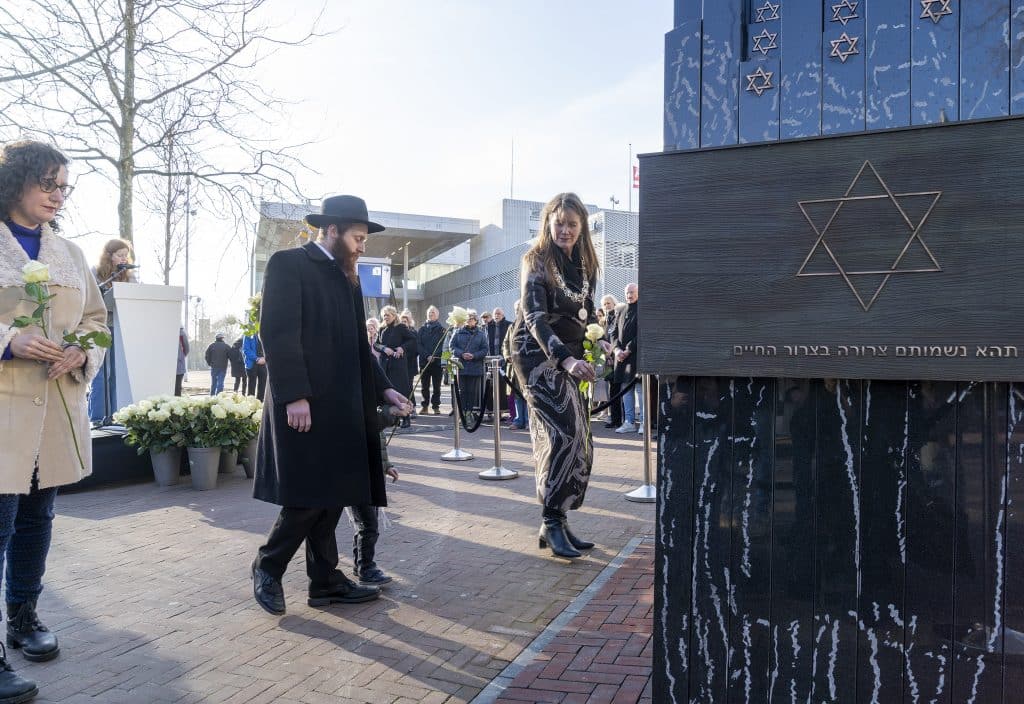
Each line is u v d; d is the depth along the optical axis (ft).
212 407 22.06
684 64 6.84
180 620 11.56
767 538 6.56
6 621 11.39
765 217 6.36
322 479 11.12
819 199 6.20
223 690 9.23
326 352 11.39
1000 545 5.88
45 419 9.82
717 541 6.71
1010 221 5.66
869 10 6.26
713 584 6.73
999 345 5.69
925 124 5.89
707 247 6.53
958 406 5.97
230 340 74.64
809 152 6.23
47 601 12.37
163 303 27.53
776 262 6.33
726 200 6.47
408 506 18.30
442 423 40.01
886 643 6.22
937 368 5.85
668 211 6.63
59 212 10.69
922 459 6.08
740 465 6.63
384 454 12.98
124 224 30.30
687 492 6.79
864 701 6.29
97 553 15.24
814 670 6.43
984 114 5.92
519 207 138.41
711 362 6.52
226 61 31.53
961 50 5.98
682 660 6.84
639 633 10.70
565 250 14.60
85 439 10.34
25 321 9.13
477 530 16.93
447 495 19.61
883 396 6.18
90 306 10.75
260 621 11.53
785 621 6.51
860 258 6.07
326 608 12.09
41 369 9.52
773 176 6.34
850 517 6.30
